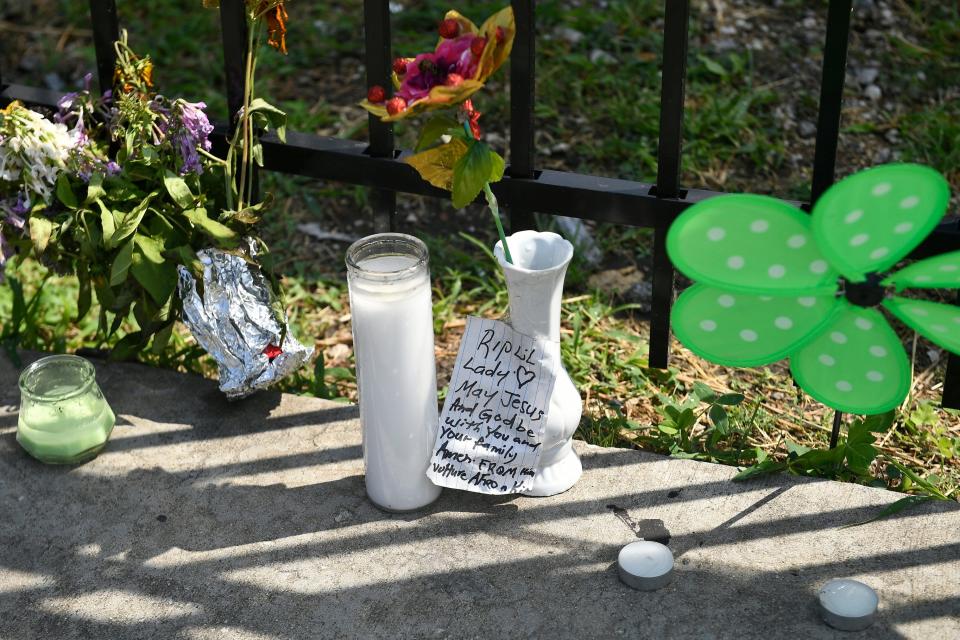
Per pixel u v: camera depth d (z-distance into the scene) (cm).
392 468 226
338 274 339
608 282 329
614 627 206
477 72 187
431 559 221
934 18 426
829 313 207
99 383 271
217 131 273
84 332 312
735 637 202
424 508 233
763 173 363
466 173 196
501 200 255
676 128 233
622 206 246
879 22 422
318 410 261
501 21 190
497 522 229
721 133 371
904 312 202
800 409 278
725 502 231
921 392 285
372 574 219
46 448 242
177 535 230
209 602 215
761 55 409
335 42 435
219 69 420
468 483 229
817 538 221
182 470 245
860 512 226
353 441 252
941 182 185
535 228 337
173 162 252
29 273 337
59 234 250
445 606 212
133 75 252
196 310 245
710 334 216
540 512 231
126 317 267
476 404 227
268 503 236
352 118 398
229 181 250
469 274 327
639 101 388
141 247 247
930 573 212
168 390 268
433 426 227
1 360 282
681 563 218
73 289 330
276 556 224
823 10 434
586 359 293
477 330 224
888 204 191
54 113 283
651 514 229
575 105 394
